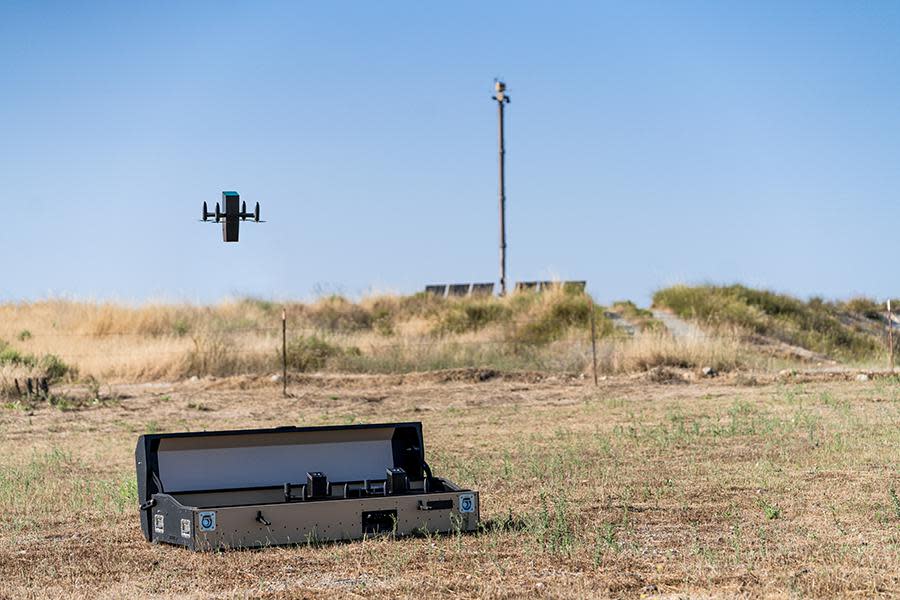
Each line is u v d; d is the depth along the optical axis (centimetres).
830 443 1636
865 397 2295
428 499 1043
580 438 1797
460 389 2658
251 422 2145
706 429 1855
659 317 4031
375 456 1147
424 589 848
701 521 1110
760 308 4122
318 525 1012
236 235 1153
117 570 935
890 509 1148
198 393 2578
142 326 3428
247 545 995
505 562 935
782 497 1229
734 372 2883
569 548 982
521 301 4059
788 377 2731
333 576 898
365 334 3616
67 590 873
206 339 3075
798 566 905
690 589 838
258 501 1087
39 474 1519
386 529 1035
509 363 3119
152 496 1051
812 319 4134
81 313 3622
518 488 1327
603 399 2439
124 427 2078
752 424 1880
